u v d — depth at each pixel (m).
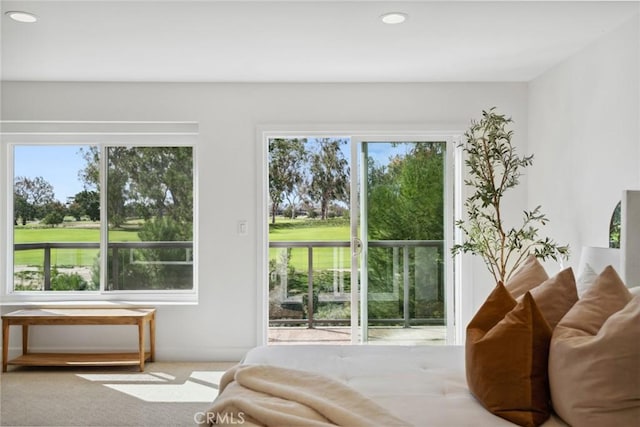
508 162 3.77
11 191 4.48
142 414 3.03
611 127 3.06
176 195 4.47
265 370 1.84
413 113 4.29
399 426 1.49
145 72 3.97
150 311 4.13
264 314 4.29
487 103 4.30
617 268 2.61
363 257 4.32
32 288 4.50
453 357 2.36
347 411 1.52
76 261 4.50
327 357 2.33
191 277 4.46
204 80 4.21
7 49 3.39
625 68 2.92
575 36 3.17
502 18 2.89
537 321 1.65
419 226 4.34
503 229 4.29
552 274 3.87
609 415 1.40
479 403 1.72
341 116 4.29
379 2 2.68
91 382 3.66
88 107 4.24
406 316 4.34
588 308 1.68
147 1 2.65
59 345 4.26
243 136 4.29
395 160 4.34
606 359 1.42
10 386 3.57
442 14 2.83
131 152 4.47
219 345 4.27
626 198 2.41
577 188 3.47
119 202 4.47
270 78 4.16
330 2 2.68
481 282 4.32
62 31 3.07
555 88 3.80
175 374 3.86
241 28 3.04
